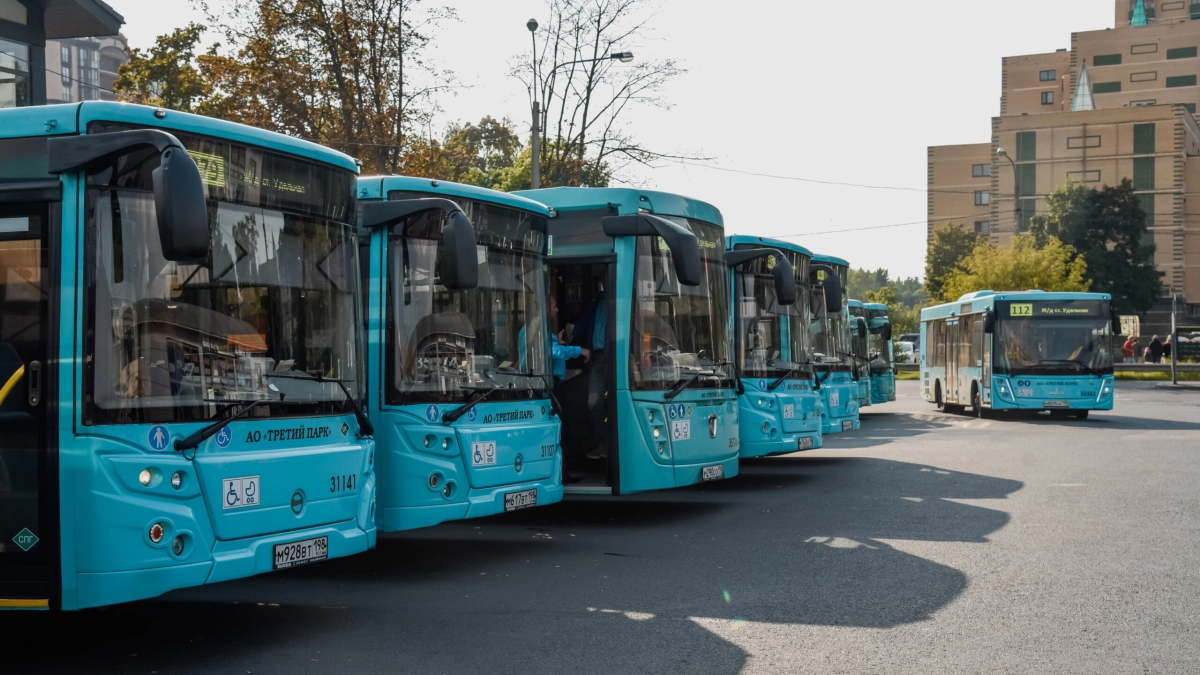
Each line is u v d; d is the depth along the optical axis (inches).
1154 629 273.6
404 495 362.3
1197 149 3836.1
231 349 268.5
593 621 295.3
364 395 309.7
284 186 286.0
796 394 604.4
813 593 323.3
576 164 1310.3
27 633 293.1
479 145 1984.5
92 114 249.4
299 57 1115.3
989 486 565.3
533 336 410.9
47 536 243.6
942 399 1317.7
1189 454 705.0
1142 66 4045.3
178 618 308.8
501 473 384.8
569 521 488.4
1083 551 378.3
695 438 472.1
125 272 250.2
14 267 249.4
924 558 373.1
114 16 954.1
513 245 405.7
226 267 269.1
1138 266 2827.3
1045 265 2245.3
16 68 882.1
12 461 246.5
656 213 468.8
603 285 470.9
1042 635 269.6
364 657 263.0
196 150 264.5
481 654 263.4
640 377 455.8
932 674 239.3
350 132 1115.9
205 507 256.8
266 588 349.4
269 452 273.0
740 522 470.0
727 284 510.3
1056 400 1062.4
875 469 669.9
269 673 250.8
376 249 369.1
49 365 244.7
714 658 255.8
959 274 2370.8
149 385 251.4
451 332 379.2
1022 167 3435.0
